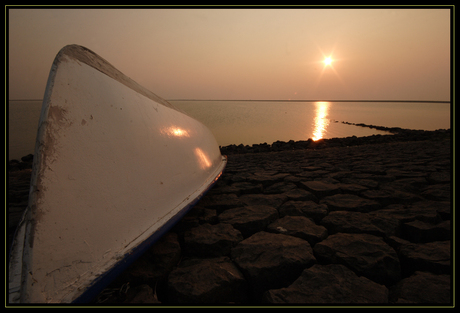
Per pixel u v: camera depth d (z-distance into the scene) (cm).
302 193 345
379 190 340
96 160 140
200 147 327
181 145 260
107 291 141
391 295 137
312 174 488
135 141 179
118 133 163
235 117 3612
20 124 1988
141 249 148
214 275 156
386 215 240
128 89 200
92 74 160
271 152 1154
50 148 115
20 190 408
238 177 494
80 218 123
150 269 164
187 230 228
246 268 162
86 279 116
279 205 299
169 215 190
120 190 152
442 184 351
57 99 125
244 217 254
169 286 148
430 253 164
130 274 157
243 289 156
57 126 121
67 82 135
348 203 291
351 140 1399
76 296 107
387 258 164
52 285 104
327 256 172
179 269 165
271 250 182
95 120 147
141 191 170
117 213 145
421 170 467
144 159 183
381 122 2998
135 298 138
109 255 131
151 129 207
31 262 99
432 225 210
